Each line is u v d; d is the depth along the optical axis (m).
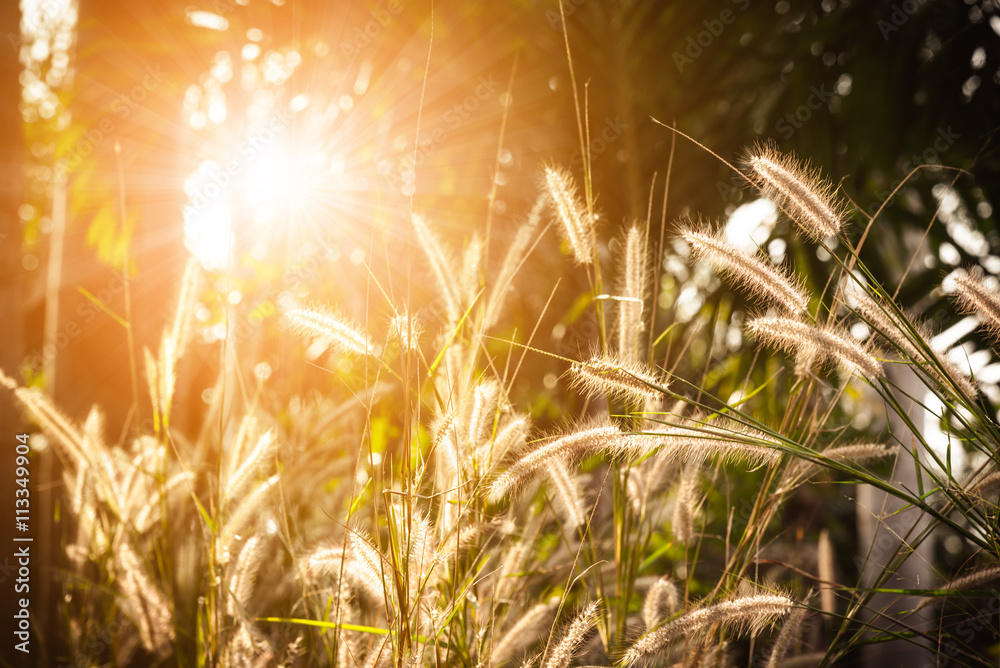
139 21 1.75
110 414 1.66
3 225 1.34
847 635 1.08
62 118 1.77
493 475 0.98
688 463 1.09
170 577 1.16
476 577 1.03
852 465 1.05
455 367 1.07
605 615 1.08
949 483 0.96
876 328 0.96
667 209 1.91
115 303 1.68
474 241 1.11
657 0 1.80
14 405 1.32
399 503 0.99
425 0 1.92
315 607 1.11
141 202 1.72
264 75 2.11
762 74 1.90
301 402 1.43
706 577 1.32
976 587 0.96
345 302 1.62
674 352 1.51
